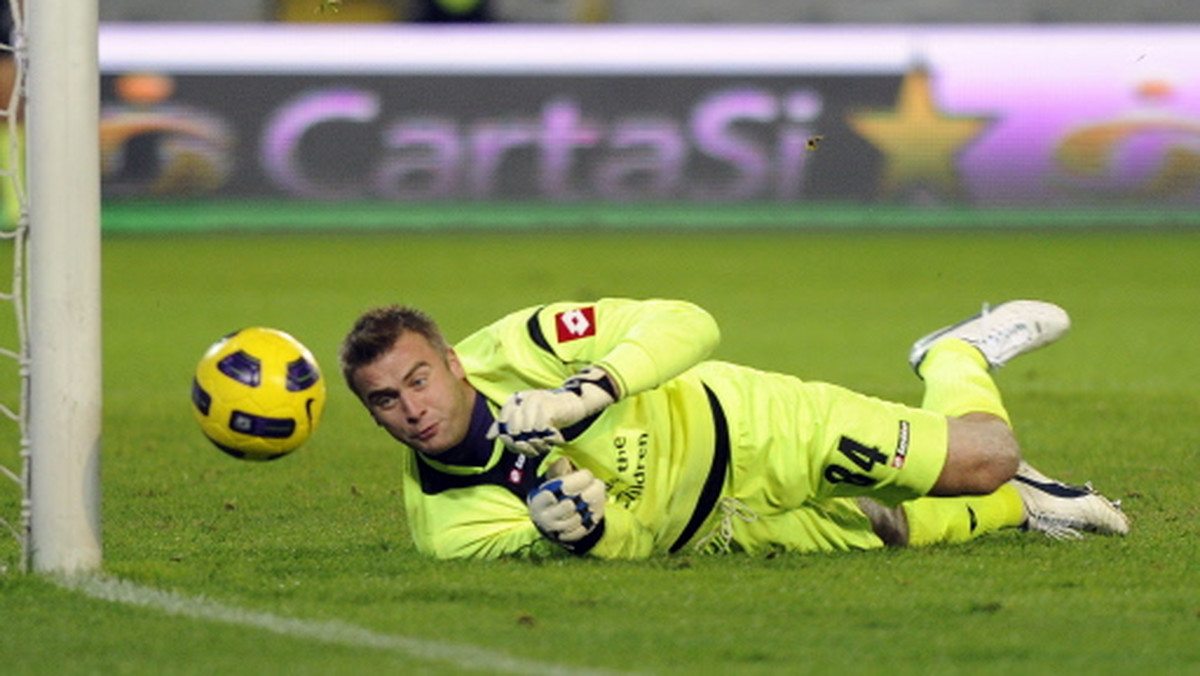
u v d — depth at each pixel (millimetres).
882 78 71750
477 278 55000
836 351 38406
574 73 71375
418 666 11742
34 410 14555
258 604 13758
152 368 36281
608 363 14039
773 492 15547
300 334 41625
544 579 14547
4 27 61594
